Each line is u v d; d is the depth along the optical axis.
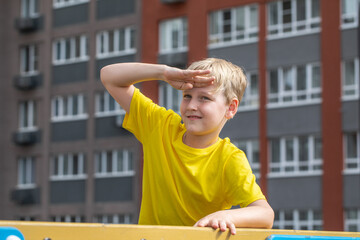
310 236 3.66
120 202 41.50
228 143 4.05
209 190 3.95
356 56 34.94
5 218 45.34
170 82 3.99
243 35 38.25
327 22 35.72
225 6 38.66
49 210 44.00
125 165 41.75
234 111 4.12
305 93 36.22
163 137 4.12
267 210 3.76
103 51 43.31
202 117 3.95
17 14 46.34
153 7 41.12
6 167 45.66
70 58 44.59
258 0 37.78
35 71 45.66
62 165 44.06
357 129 34.62
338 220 34.59
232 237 3.33
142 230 2.87
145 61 41.16
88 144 43.09
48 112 44.75
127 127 4.32
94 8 43.66
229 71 4.09
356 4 35.06
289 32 36.97
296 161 36.12
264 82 37.38
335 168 34.91
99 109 43.16
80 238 2.67
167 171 4.04
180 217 4.00
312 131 35.75
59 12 45.06
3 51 46.38
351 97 34.97
